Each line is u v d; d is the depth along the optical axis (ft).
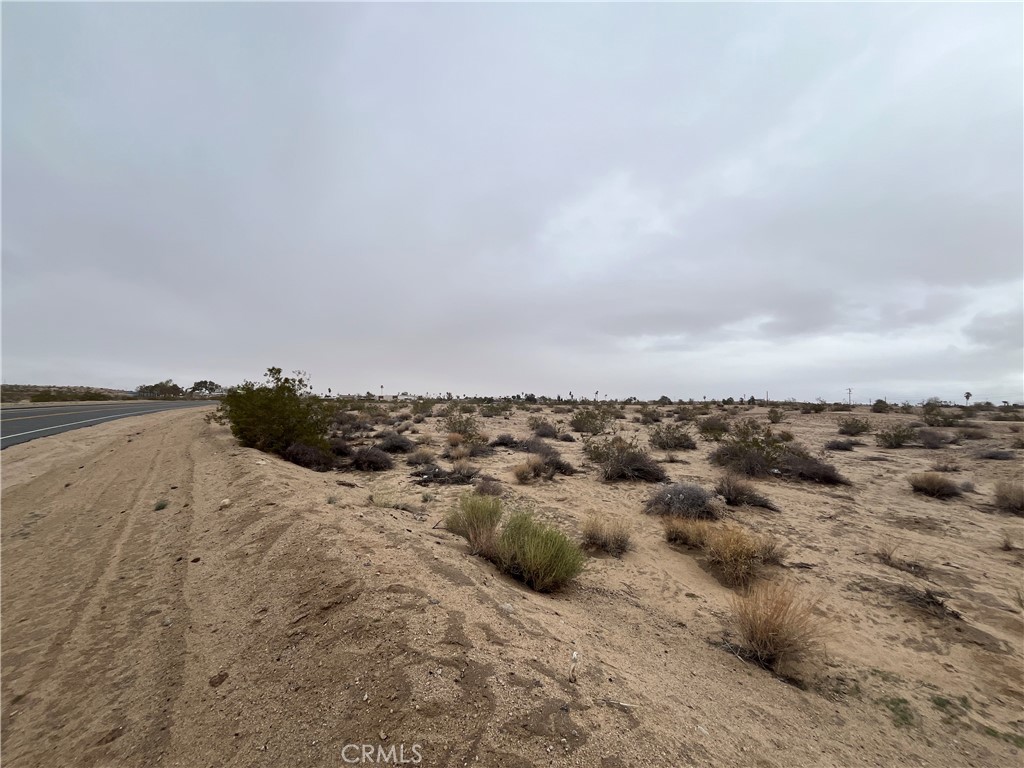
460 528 23.58
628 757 8.19
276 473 31.37
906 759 11.02
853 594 20.85
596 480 42.73
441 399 194.29
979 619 18.58
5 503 29.30
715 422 84.74
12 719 10.68
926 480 39.01
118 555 20.22
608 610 18.19
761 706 12.31
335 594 13.47
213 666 11.74
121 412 100.07
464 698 9.07
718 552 23.57
